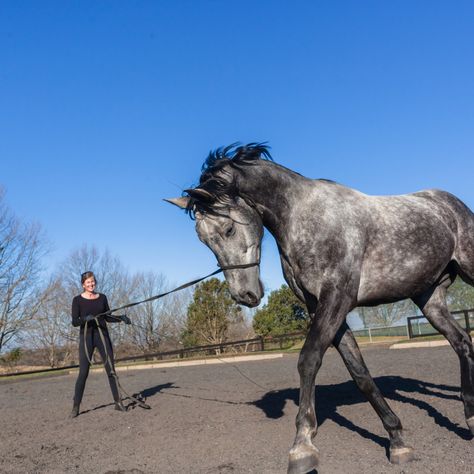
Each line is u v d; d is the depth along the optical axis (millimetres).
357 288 4562
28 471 4816
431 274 5145
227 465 4527
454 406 6004
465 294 28766
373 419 5762
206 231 4488
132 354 37375
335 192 4848
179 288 5164
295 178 4848
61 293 39406
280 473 4215
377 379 8391
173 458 4918
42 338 38750
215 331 28297
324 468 4273
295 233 4625
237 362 17281
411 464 4234
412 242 4945
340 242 4516
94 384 12805
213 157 4738
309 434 3885
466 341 5441
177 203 4738
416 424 5434
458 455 4336
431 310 5715
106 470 4691
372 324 36094
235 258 4469
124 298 39281
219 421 6359
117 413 7555
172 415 7027
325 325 4262
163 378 12812
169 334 36656
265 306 29281
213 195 4430
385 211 4996
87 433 6332
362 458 4484
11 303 32844
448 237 5281
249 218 4562
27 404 9641
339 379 9352
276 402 7270
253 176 4648
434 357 11445
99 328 7719
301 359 4109
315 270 4492
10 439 6301
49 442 5992
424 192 5734
